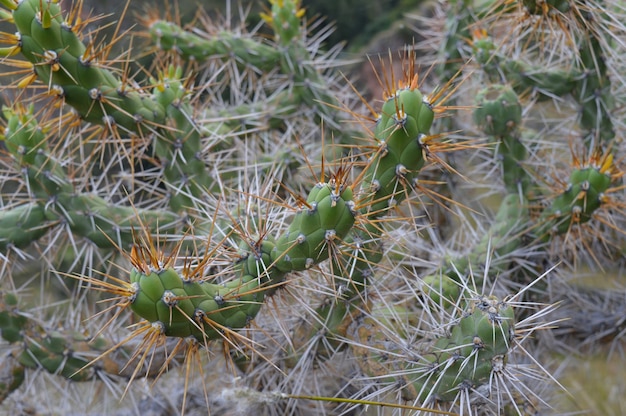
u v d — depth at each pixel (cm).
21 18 121
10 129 134
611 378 157
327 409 139
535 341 153
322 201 115
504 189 149
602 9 137
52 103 130
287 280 121
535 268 145
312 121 157
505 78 150
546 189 144
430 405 121
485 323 117
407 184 120
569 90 149
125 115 130
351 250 122
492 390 123
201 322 113
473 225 166
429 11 201
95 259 166
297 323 129
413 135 117
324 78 166
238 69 168
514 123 142
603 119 149
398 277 134
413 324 130
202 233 133
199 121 139
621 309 155
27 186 134
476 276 138
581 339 158
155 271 111
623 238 156
